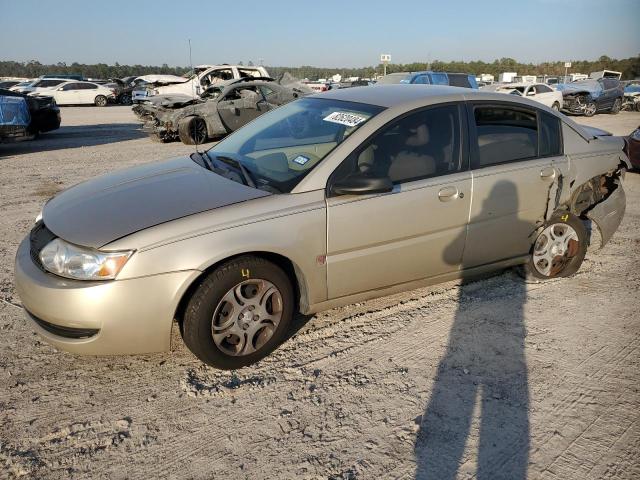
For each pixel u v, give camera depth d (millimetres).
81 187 3516
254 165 3449
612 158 4410
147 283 2664
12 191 7512
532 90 21406
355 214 3154
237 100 13062
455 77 18266
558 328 3594
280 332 3141
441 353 3268
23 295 2828
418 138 3453
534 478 2309
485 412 2723
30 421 2615
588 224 5645
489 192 3666
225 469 2330
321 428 2590
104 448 2447
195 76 17359
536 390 2912
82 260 2666
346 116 3520
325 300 3262
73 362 3135
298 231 2979
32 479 2250
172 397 2822
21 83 31219
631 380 3020
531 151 3965
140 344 2760
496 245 3863
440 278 3729
